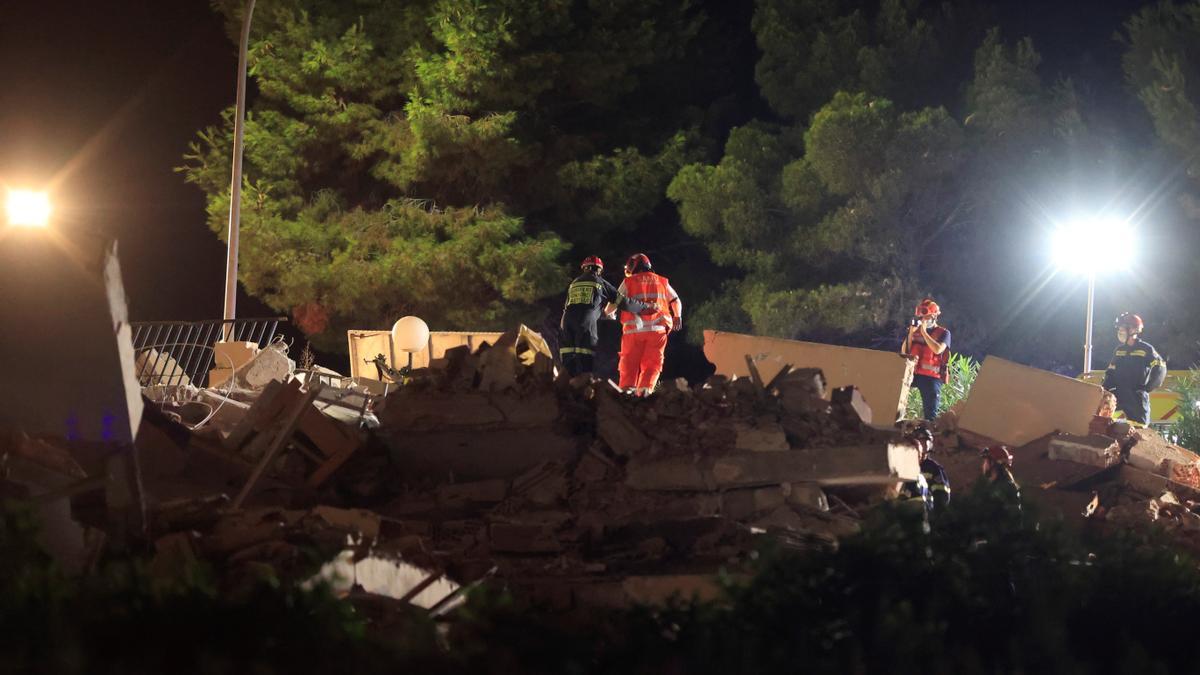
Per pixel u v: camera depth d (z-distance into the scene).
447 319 117.19
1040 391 56.78
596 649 21.62
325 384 54.94
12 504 21.92
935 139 111.75
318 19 120.62
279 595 19.42
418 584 29.11
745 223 119.06
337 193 123.75
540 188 126.31
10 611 17.95
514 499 38.09
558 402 41.22
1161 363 65.50
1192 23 110.00
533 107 124.56
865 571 24.23
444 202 125.94
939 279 123.62
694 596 22.86
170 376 62.94
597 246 129.75
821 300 113.94
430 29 121.81
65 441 31.00
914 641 21.30
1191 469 56.56
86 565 26.95
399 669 18.62
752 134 123.62
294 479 39.38
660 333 60.34
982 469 50.81
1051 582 25.12
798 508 37.47
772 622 21.83
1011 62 119.75
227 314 88.62
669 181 127.75
